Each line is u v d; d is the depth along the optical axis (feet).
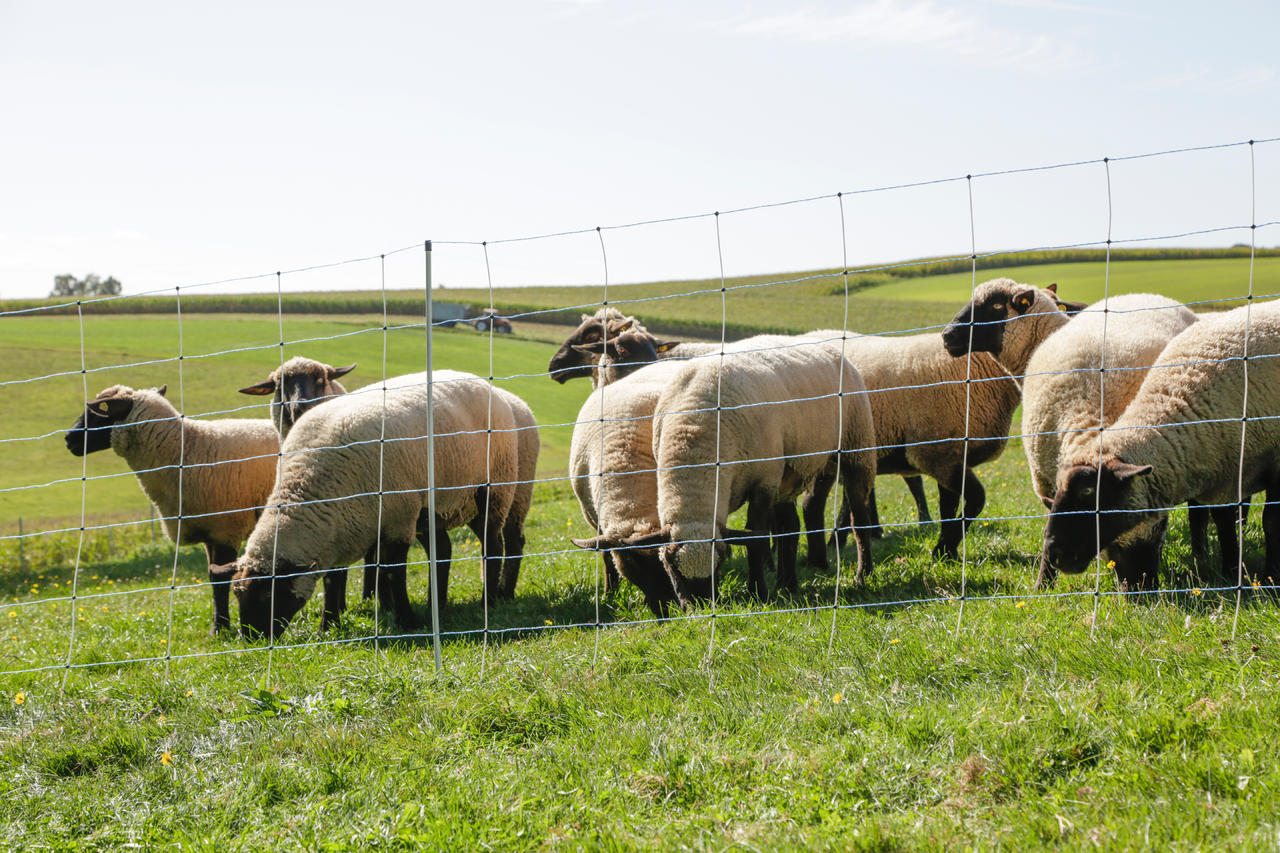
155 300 254.06
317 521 29.84
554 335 187.52
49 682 24.71
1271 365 23.31
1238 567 23.70
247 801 15.23
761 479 28.73
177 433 36.37
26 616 40.63
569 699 18.03
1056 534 24.02
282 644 27.71
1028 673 16.34
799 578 31.27
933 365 36.29
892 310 238.48
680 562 26.45
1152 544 24.36
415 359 156.76
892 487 54.95
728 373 28.14
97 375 161.17
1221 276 189.26
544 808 13.97
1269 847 10.32
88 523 88.38
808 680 17.76
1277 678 14.53
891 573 30.12
